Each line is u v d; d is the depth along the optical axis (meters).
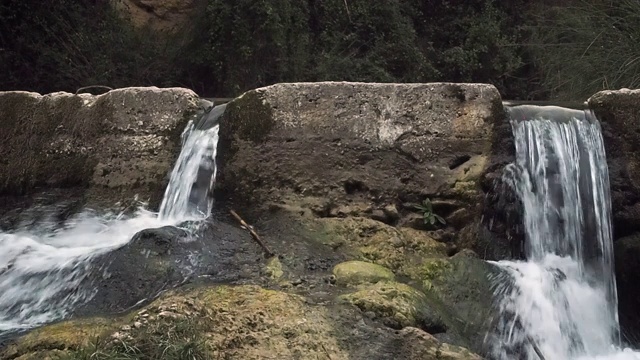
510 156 5.35
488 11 15.99
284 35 13.02
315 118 5.50
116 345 3.59
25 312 4.66
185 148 5.90
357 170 5.38
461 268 4.74
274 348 3.69
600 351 4.78
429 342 3.82
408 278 4.66
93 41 12.68
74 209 6.03
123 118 6.13
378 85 5.53
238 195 5.52
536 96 13.28
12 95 6.59
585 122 5.50
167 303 3.88
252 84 12.68
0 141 6.52
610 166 5.40
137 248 4.75
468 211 5.21
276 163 5.47
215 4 12.80
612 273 5.20
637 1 9.81
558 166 5.35
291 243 4.97
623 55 9.53
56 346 3.85
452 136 5.37
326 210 5.29
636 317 5.27
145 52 13.09
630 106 5.46
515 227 5.25
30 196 6.29
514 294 4.59
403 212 5.29
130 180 5.95
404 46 14.45
